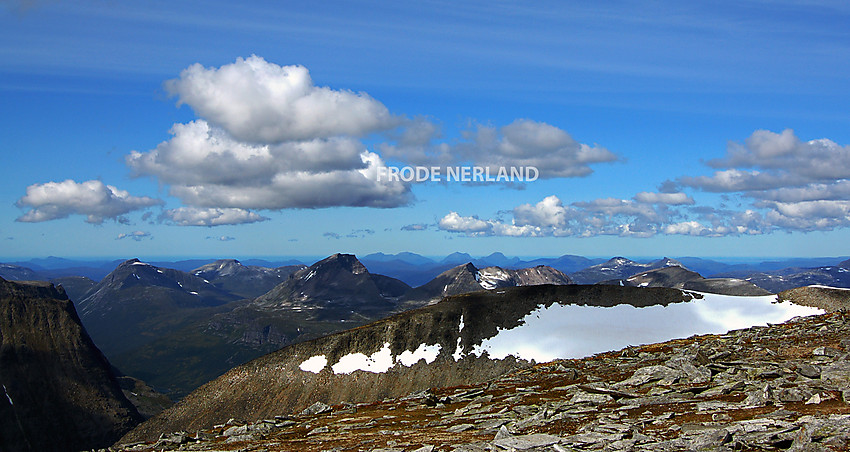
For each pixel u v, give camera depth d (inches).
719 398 1788.9
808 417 1269.7
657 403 1846.7
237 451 2048.5
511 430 1711.4
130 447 2684.5
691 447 1212.5
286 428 2679.6
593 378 2866.6
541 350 6712.6
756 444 1167.6
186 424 7057.1
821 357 2369.6
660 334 6791.3
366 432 2183.8
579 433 1520.7
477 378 6486.2
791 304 7229.3
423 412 2642.7
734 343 3243.1
